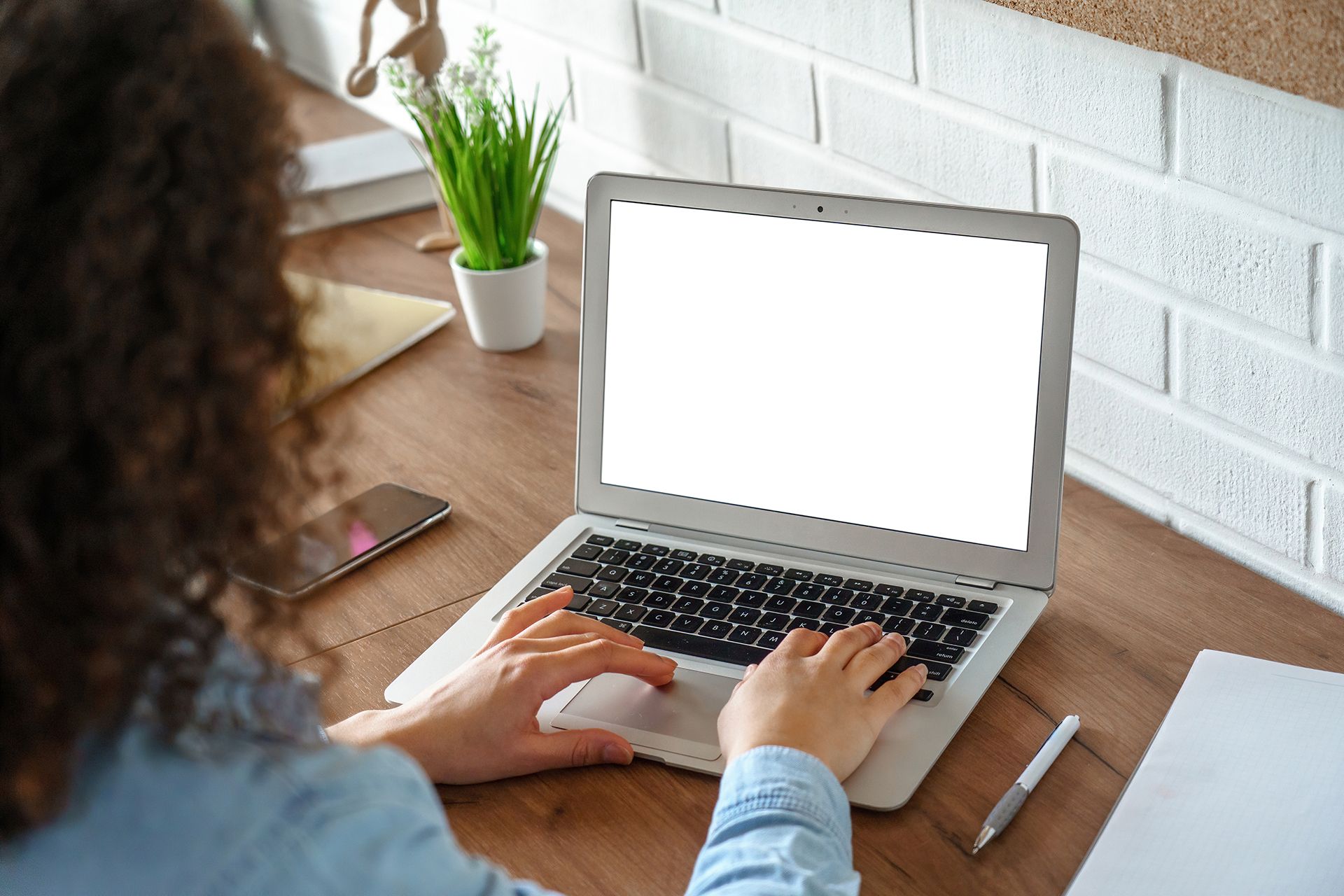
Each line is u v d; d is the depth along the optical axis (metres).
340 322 1.28
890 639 0.78
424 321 1.30
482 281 1.20
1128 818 0.66
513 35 1.51
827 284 0.87
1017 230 0.81
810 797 0.62
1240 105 0.79
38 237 0.41
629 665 0.77
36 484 0.41
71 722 0.42
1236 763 0.69
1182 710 0.73
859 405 0.87
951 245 0.83
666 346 0.93
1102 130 0.89
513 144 1.17
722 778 0.67
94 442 0.42
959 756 0.74
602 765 0.75
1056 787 0.71
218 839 0.43
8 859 0.43
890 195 1.10
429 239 1.46
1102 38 0.86
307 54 1.96
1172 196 0.86
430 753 0.73
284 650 0.86
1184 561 0.91
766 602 0.86
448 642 0.85
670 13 1.25
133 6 0.44
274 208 0.47
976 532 0.85
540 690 0.74
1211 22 0.75
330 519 1.00
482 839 0.70
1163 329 0.91
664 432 0.94
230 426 0.45
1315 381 0.82
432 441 1.12
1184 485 0.95
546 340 1.27
